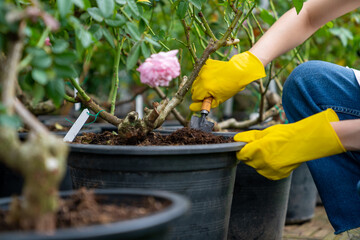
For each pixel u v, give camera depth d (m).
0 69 0.78
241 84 1.41
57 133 1.62
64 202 0.81
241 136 1.39
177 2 1.41
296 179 2.14
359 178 1.38
